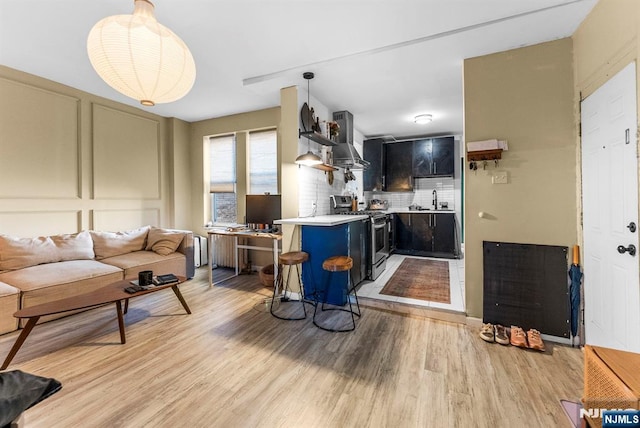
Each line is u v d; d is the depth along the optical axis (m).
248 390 1.68
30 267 2.81
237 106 4.06
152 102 1.69
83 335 2.37
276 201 3.75
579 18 2.02
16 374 0.96
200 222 4.81
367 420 1.45
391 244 5.52
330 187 4.32
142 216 4.21
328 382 1.75
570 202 2.24
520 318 2.36
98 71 1.51
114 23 1.39
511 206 2.41
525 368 1.89
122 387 1.70
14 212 2.96
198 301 3.17
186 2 1.90
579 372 1.83
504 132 2.43
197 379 1.78
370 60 2.67
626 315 1.66
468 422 1.43
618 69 1.68
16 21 2.14
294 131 3.24
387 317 2.74
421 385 1.72
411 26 2.17
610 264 1.82
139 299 3.22
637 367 1.07
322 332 2.43
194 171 4.84
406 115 4.39
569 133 2.23
